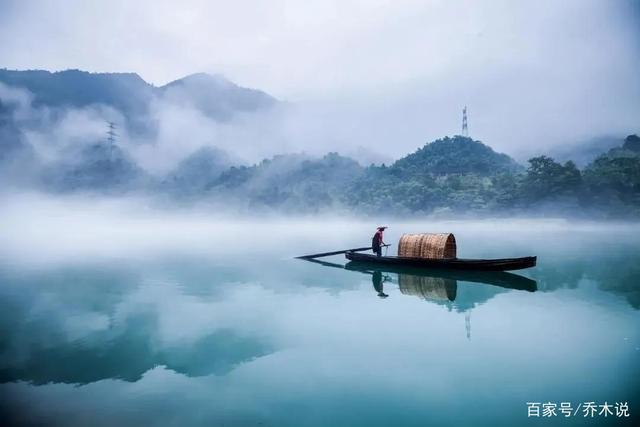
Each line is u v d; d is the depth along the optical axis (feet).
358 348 37.32
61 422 25.58
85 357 36.24
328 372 32.27
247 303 55.62
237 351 37.09
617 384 29.53
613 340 38.32
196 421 25.59
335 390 29.30
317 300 57.06
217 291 64.18
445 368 32.58
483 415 25.85
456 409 26.53
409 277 74.64
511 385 29.68
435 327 43.19
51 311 52.13
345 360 34.58
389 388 29.50
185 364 34.42
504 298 56.24
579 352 35.45
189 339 40.60
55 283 72.23
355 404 27.37
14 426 25.14
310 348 37.47
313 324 45.06
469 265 76.48
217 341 39.75
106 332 43.14
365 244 163.73
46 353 37.29
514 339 39.06
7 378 32.07
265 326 44.57
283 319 47.24
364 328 43.27
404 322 45.29
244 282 71.97
